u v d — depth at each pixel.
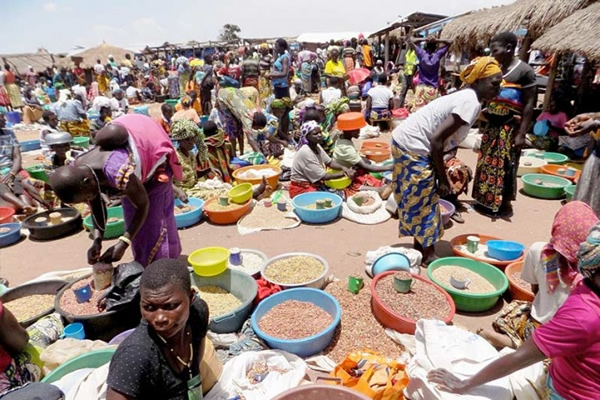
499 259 4.20
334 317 3.34
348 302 3.65
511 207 5.77
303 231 5.38
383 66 21.88
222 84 11.37
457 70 12.86
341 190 6.15
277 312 3.44
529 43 9.48
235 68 13.48
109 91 19.55
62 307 3.28
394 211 5.63
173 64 23.83
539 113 10.01
